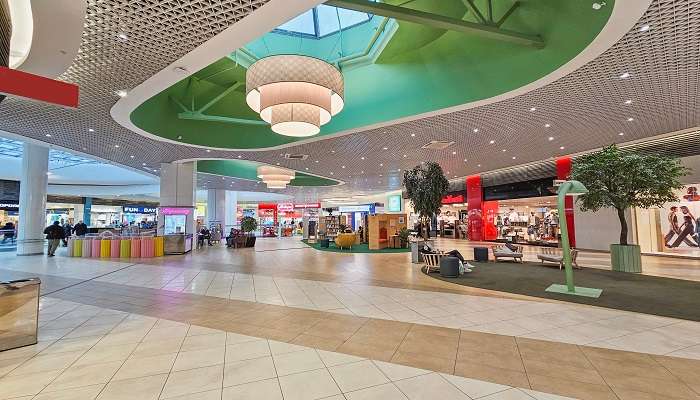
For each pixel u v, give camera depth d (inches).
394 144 456.1
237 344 147.6
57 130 370.6
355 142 443.5
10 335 142.6
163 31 176.2
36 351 140.1
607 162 330.6
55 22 157.6
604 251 549.3
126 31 175.9
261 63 237.9
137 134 384.5
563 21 224.2
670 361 126.4
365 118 377.7
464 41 303.4
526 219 786.2
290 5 154.7
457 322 177.9
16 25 176.6
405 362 127.3
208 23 169.2
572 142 454.3
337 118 400.2
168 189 567.5
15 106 297.6
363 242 837.8
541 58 249.6
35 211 522.0
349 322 179.2
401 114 350.9
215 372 119.6
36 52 185.2
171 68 218.5
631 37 200.7
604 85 269.1
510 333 159.9
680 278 305.3
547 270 363.3
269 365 125.4
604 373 116.8
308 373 118.6
